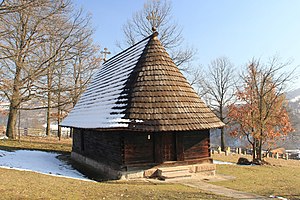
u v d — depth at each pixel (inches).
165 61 555.8
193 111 511.8
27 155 732.0
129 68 587.8
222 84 1450.5
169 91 514.3
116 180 465.4
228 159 1025.5
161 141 499.8
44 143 1045.8
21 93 792.9
